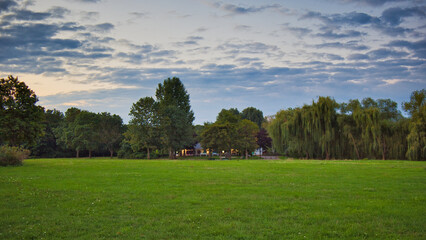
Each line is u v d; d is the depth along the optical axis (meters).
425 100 58.97
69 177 23.72
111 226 10.63
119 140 116.44
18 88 43.44
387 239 9.21
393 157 61.59
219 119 112.69
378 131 60.41
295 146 65.44
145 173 26.86
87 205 13.64
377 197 15.16
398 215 11.72
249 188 17.92
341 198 14.95
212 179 22.31
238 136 92.94
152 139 89.38
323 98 64.31
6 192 16.58
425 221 10.93
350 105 73.62
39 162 45.31
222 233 9.87
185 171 28.91
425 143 54.09
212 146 91.50
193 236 9.56
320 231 9.95
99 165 37.88
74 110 124.94
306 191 16.84
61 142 111.00
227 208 12.96
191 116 103.25
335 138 64.56
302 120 64.81
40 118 46.06
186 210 12.67
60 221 11.20
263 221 11.08
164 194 16.12
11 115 42.59
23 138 44.22
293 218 11.48
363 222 10.90
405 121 61.50
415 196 15.27
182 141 93.19
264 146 115.50
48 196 15.55
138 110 89.19
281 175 24.88
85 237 9.51
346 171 28.06
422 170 28.73
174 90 101.00
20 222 11.07
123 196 15.61
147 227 10.47
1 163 35.81
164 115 92.19
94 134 107.00
